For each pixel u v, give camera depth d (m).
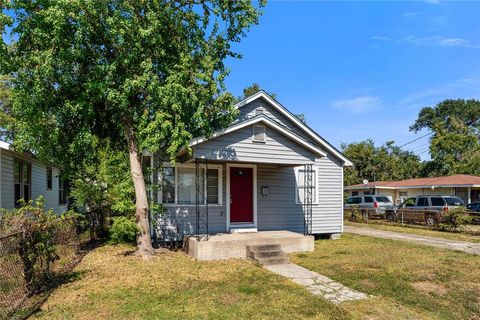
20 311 5.49
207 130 9.45
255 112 13.50
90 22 8.14
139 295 6.36
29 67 8.16
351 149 45.31
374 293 6.74
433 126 46.81
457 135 40.84
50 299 6.08
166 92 8.37
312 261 9.62
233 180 12.41
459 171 37.22
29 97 8.34
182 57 9.03
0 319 5.09
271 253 9.70
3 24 7.75
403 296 6.55
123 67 8.83
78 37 7.83
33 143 9.36
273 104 13.66
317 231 14.21
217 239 10.13
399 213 21.16
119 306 5.77
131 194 11.06
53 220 7.62
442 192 28.00
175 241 11.36
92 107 9.07
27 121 8.80
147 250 9.60
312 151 11.38
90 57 8.80
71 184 14.60
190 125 9.41
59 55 7.86
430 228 18.61
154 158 11.29
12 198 12.63
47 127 9.23
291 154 11.08
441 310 5.85
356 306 5.96
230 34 10.05
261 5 9.96
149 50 8.96
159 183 11.23
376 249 11.68
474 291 6.92
